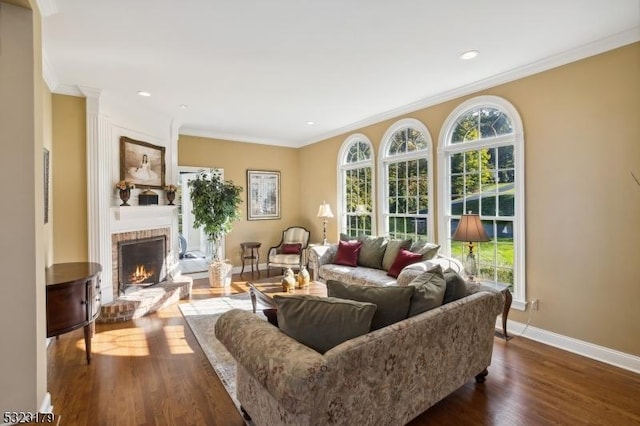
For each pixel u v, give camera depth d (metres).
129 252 4.17
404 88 3.73
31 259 1.84
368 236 4.80
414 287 1.91
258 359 1.50
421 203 4.38
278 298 1.72
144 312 3.86
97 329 3.44
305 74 3.31
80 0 2.05
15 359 1.81
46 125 3.22
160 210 4.61
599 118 2.72
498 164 3.51
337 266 4.50
